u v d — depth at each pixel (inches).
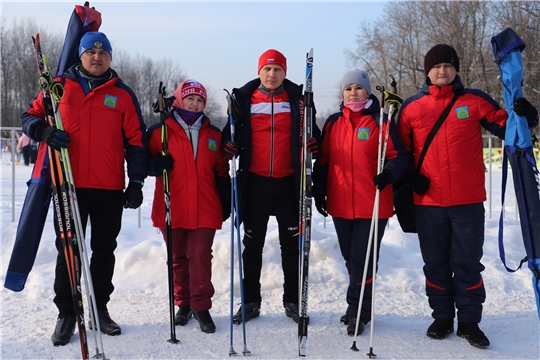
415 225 138.0
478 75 978.1
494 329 137.2
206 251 135.2
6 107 1541.6
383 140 133.3
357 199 134.3
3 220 234.8
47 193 126.3
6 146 599.2
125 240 212.2
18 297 159.5
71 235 115.3
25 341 124.3
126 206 127.5
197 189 135.0
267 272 173.8
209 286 135.5
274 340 128.0
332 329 136.5
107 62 128.2
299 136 137.9
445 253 131.3
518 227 230.7
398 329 136.7
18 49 1551.4
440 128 128.5
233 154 128.7
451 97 129.6
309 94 128.7
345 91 138.0
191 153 135.6
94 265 131.2
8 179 465.7
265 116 137.6
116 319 142.5
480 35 997.8
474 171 127.9
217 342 126.0
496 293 169.0
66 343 123.0
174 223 135.0
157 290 167.0
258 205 139.8
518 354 120.0
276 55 137.4
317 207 144.0
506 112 127.7
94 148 126.2
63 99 125.3
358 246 135.7
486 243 211.3
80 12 132.8
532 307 155.6
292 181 140.0
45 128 115.9
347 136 136.3
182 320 138.5
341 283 175.3
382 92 127.3
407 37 1119.6
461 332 128.4
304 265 123.1
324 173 143.3
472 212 127.1
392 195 137.9
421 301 161.5
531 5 906.1
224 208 144.2
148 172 134.9
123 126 131.6
